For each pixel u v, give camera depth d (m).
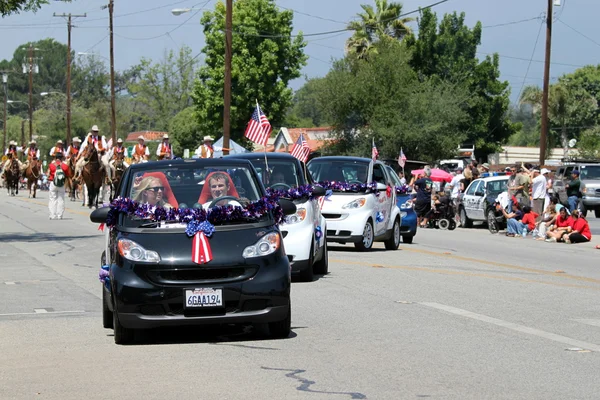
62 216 42.88
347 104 81.25
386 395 9.86
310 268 19.98
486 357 11.96
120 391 10.17
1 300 17.56
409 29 98.50
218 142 57.72
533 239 37.19
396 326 14.40
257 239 12.98
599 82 136.12
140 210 13.20
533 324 14.70
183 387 10.30
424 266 23.72
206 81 91.56
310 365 11.46
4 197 70.94
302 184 21.28
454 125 80.62
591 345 12.87
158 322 12.56
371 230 27.25
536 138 162.38
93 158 48.47
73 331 14.22
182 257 12.62
